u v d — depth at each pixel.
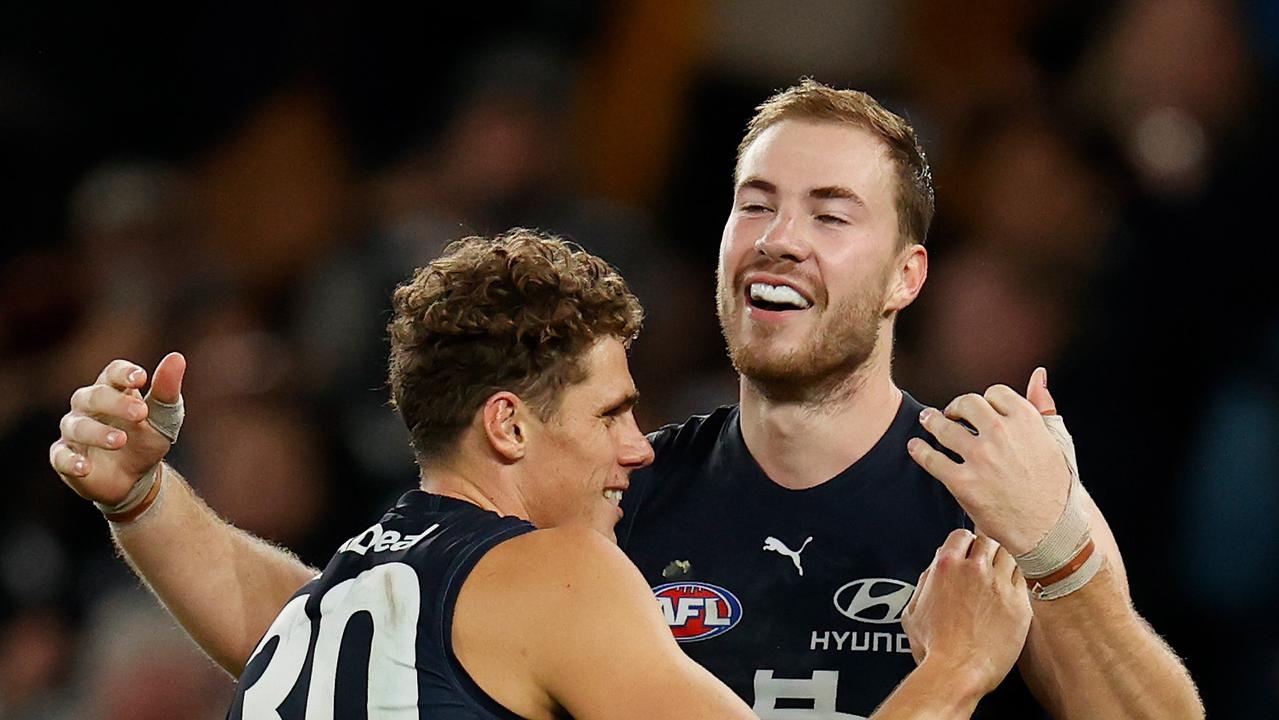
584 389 11.41
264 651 11.39
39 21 31.30
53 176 30.48
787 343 12.06
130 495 12.64
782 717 11.98
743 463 12.62
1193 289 23.47
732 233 12.39
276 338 26.00
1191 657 22.70
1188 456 23.02
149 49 31.52
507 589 10.65
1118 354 22.94
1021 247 23.94
